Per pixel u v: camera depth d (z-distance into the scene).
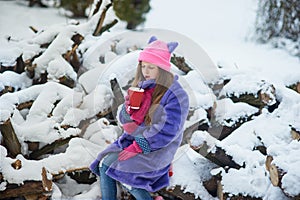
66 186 2.70
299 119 2.78
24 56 3.11
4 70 3.18
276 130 2.73
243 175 2.52
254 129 2.77
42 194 2.47
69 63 3.24
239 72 3.16
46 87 2.88
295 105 2.87
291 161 2.34
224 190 2.48
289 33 4.09
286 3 4.04
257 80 3.07
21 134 2.66
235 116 2.93
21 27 3.82
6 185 2.41
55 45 3.09
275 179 2.33
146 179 2.36
